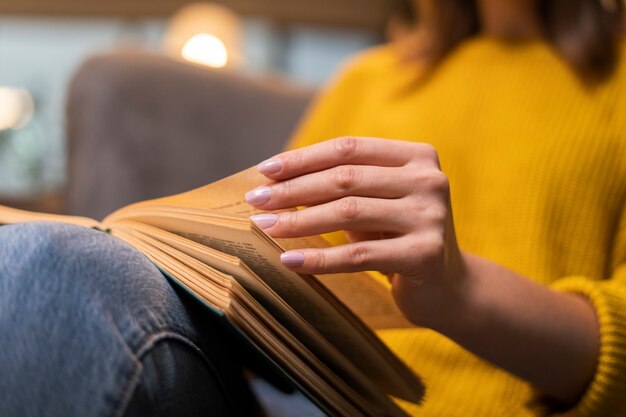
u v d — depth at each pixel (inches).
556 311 19.4
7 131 89.7
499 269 19.3
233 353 17.6
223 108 40.8
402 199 16.2
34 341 14.0
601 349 19.8
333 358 17.5
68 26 93.5
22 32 93.2
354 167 16.0
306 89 45.6
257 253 15.9
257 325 15.2
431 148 16.8
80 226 15.6
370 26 90.0
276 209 16.1
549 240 25.4
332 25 90.1
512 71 28.9
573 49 27.5
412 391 19.1
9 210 18.0
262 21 89.8
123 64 38.2
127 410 13.9
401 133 30.4
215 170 40.0
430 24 32.9
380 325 20.1
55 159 92.7
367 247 15.9
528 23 30.0
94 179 37.4
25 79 94.5
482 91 29.2
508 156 27.0
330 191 15.9
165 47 59.6
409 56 33.1
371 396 19.1
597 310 20.3
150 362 14.3
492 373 24.0
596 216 25.5
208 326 16.2
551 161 26.1
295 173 16.1
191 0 87.5
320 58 99.0
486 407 23.0
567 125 26.7
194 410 15.4
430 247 16.1
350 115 35.9
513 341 18.9
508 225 26.0
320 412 20.2
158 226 17.2
